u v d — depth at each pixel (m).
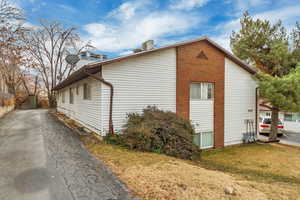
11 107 20.58
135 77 7.71
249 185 3.69
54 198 2.90
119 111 7.40
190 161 6.11
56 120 12.42
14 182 3.42
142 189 3.19
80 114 10.20
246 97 10.91
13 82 25.62
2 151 5.35
